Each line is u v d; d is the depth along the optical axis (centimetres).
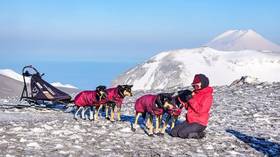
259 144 1409
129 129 1553
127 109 2372
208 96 1480
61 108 2247
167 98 1446
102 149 1240
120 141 1366
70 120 1758
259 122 1867
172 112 1464
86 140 1349
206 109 1473
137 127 1627
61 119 1833
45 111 2128
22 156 1114
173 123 1562
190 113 1488
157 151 1252
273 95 2759
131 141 1376
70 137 1369
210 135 1527
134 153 1212
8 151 1155
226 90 3219
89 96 1755
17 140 1296
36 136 1366
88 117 1895
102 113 2120
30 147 1216
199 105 1475
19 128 1457
